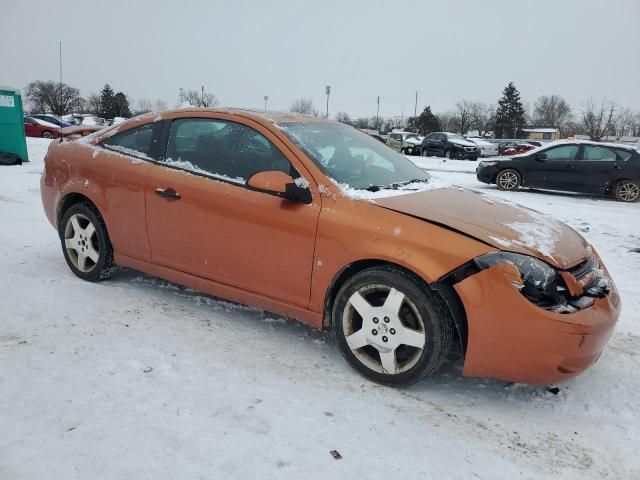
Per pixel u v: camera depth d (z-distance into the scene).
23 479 2.36
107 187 4.44
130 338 3.73
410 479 2.53
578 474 2.66
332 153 3.85
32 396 2.97
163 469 2.48
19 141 13.88
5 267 5.04
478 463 2.69
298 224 3.49
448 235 3.13
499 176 14.08
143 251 4.32
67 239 4.83
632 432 3.02
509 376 3.06
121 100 74.00
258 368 3.45
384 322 3.27
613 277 5.96
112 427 2.75
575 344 2.93
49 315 4.02
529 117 103.62
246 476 2.47
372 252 3.23
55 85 69.31
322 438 2.78
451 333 3.17
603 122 78.06
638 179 12.38
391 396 3.23
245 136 3.89
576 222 9.16
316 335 3.99
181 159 4.12
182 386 3.17
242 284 3.82
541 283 2.99
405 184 3.94
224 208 3.78
